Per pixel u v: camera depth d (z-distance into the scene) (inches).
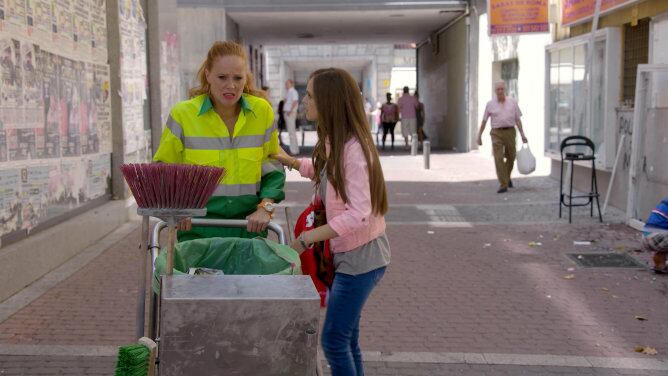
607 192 452.1
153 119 509.7
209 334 106.6
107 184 406.0
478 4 901.8
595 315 248.8
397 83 1875.0
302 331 108.3
